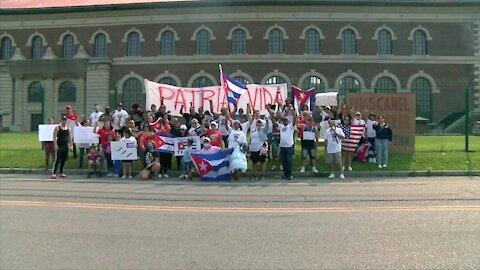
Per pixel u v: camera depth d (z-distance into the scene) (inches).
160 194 448.5
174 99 839.7
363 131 669.9
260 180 599.2
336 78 1700.3
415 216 328.5
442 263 219.8
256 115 627.8
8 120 1808.6
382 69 1705.2
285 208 365.1
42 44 1829.5
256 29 1715.1
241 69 1705.2
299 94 882.1
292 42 1706.4
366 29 1712.6
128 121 680.4
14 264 220.1
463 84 1706.4
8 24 1846.7
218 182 573.0
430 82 1706.4
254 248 246.7
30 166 725.9
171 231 285.4
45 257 231.5
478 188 486.6
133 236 273.3
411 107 764.6
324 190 481.7
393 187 504.1
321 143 784.9
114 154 629.9
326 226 297.9
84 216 331.3
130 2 1782.7
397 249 243.4
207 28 1729.8
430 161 714.2
